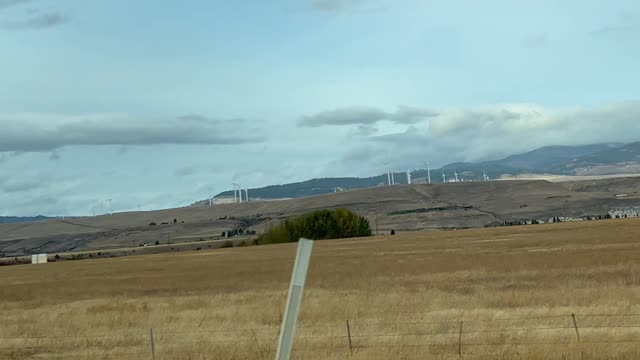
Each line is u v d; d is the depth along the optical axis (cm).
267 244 14638
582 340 2011
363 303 3494
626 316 2559
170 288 5788
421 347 1984
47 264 13012
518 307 3017
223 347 2147
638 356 1748
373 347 2009
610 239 9312
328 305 3438
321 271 6650
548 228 13362
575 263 5800
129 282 6881
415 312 2995
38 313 4034
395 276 5562
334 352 1945
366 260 8138
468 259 7188
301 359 1850
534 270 5319
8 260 18538
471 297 3544
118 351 2305
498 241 10556
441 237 12938
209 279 6650
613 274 4650
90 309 4106
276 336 2409
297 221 15088
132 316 3488
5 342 2689
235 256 11000
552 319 2552
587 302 3061
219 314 3341
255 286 5459
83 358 2214
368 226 15262
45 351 2438
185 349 2198
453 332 2314
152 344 2153
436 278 5144
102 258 14850
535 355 1794
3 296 5719
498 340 2086
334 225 14850
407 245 11094
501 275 5059
